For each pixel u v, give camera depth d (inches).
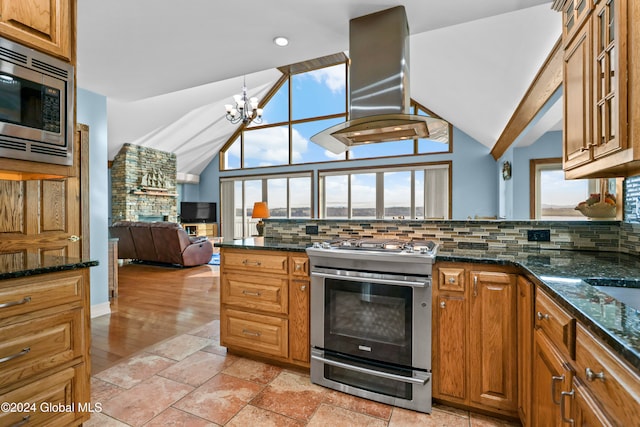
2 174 71.7
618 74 43.3
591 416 32.4
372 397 73.1
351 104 91.0
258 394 75.4
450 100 212.4
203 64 113.2
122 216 298.5
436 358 70.3
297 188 359.3
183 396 74.0
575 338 37.9
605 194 79.5
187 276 207.0
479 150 282.7
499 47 115.3
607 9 46.7
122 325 119.6
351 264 76.0
